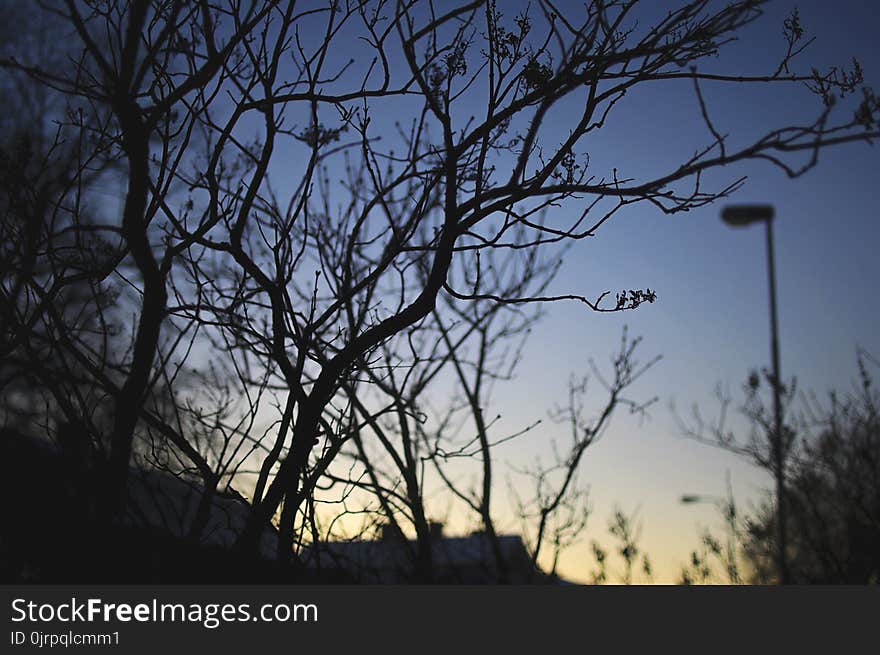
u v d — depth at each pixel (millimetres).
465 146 4395
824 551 11555
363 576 6445
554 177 4484
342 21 4598
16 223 4629
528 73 4352
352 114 4934
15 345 4332
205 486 4629
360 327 5523
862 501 12125
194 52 4422
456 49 4512
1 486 4535
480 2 4090
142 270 4398
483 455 8047
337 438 4992
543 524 8289
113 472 4387
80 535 4414
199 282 4918
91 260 4754
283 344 4836
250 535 4621
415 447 7605
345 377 4973
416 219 4812
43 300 4418
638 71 4219
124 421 4438
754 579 12164
